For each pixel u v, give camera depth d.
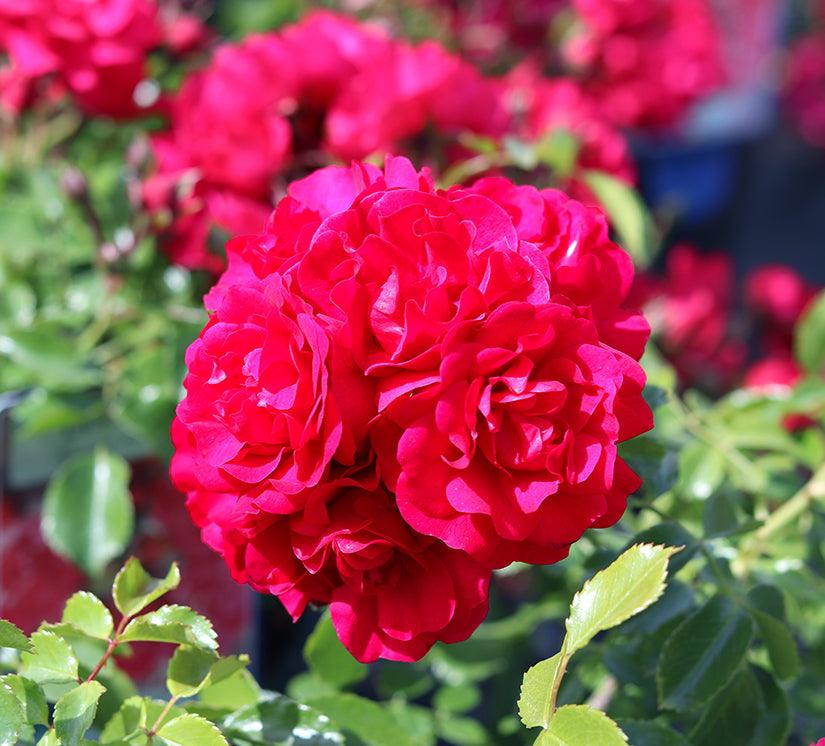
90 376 0.53
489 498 0.35
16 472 0.54
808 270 1.95
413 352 0.35
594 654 0.45
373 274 0.36
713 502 0.43
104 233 0.62
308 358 0.35
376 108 0.54
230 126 0.54
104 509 0.52
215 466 0.36
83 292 0.61
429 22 1.03
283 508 0.35
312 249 0.36
